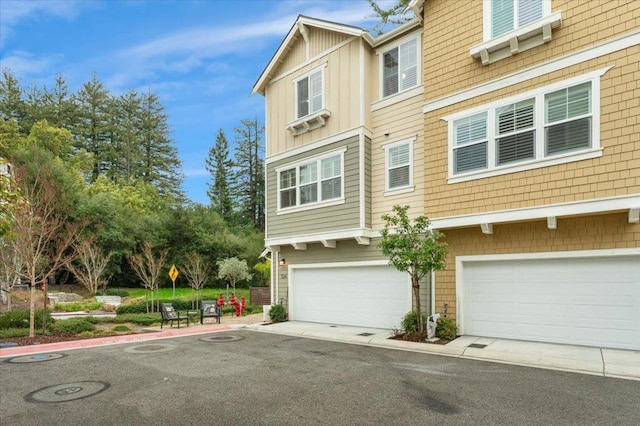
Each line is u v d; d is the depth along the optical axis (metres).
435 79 10.14
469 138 9.45
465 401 5.31
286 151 13.71
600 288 8.10
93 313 17.73
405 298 10.86
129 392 5.85
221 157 49.34
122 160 46.91
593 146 7.73
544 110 8.41
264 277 29.86
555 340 8.54
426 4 10.48
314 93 13.01
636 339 7.68
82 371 7.13
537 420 4.66
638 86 7.35
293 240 13.09
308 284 13.35
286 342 9.91
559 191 8.06
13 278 17.64
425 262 8.97
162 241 30.61
